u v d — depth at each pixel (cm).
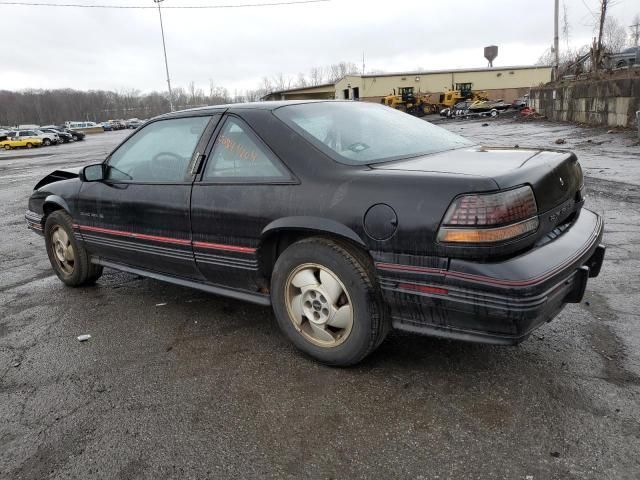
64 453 243
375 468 222
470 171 254
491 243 234
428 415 255
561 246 265
